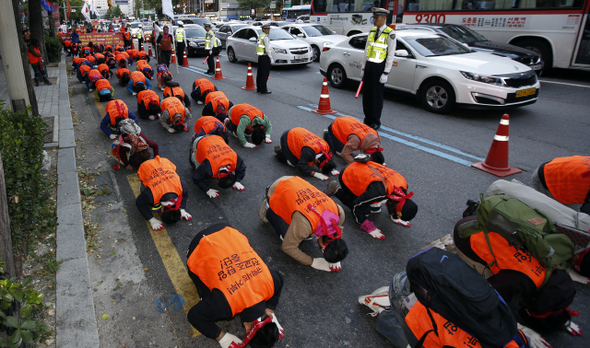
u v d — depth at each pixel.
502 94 6.79
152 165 3.79
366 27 14.67
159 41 14.39
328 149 4.62
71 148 5.72
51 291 2.85
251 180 4.86
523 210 2.38
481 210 2.51
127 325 2.64
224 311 2.19
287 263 3.32
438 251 2.11
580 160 3.30
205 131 5.14
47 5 15.62
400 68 8.21
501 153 4.89
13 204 2.95
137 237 3.65
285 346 2.51
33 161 3.81
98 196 4.42
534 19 10.15
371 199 3.42
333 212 2.96
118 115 5.95
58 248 3.30
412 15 12.60
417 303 2.12
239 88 10.33
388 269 3.23
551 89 9.38
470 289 1.85
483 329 1.84
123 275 3.12
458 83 7.13
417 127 6.83
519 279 2.33
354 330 2.63
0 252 2.27
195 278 2.49
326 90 7.73
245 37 14.33
